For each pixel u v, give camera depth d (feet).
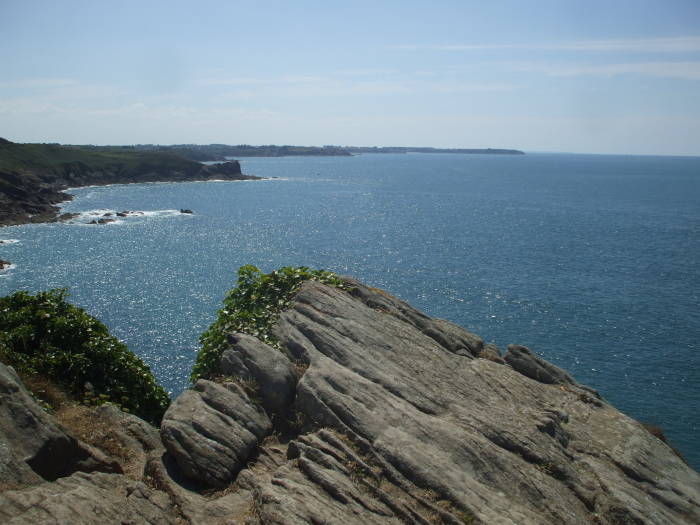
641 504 36.86
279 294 54.54
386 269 271.28
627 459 41.50
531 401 46.98
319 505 30.09
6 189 406.82
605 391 144.15
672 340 177.99
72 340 49.01
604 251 319.68
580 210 520.42
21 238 316.81
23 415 31.68
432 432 38.27
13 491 27.14
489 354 54.90
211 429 35.04
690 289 238.27
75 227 360.48
